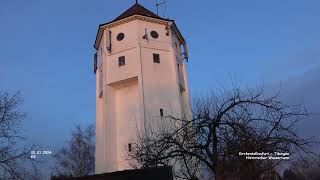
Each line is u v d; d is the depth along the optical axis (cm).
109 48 4103
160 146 1631
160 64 3997
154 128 3547
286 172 1521
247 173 1395
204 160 1464
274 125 1493
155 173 1162
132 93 3953
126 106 3922
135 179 1165
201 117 1541
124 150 3666
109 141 3703
